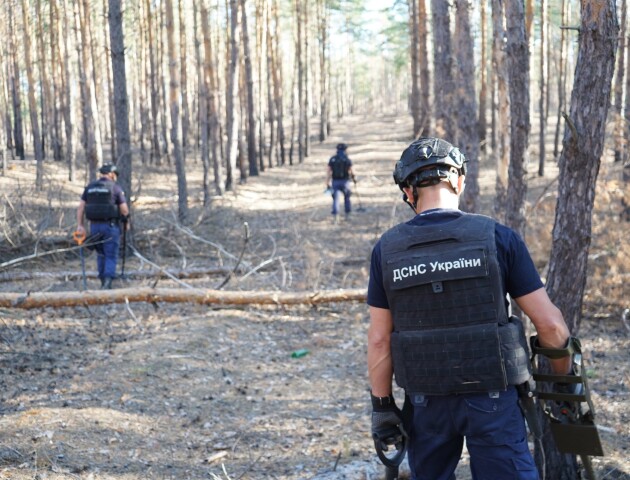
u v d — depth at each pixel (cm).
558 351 199
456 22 916
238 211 1669
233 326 692
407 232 207
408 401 215
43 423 436
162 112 2972
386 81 9231
